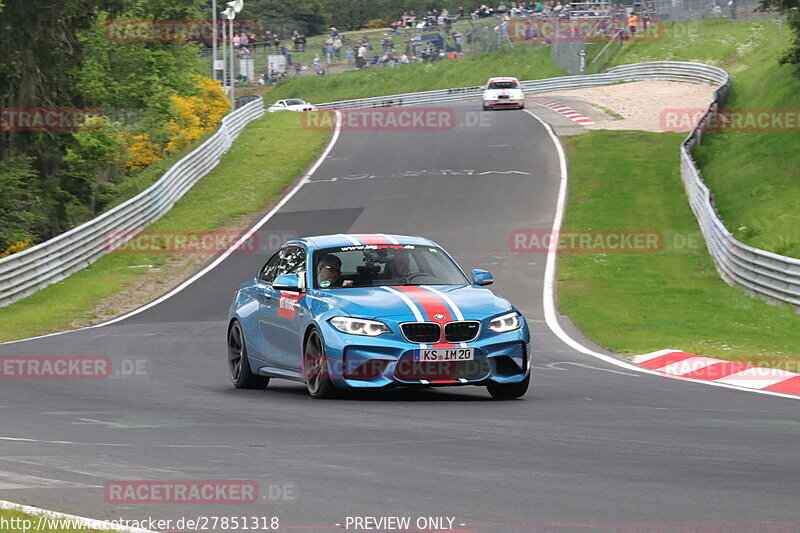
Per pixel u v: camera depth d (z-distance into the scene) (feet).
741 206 317.42
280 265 115.44
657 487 61.62
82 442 78.13
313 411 93.25
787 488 61.26
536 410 93.61
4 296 234.99
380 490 61.31
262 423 86.53
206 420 88.69
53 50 379.35
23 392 111.75
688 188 325.62
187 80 577.84
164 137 512.22
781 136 364.79
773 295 199.93
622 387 112.68
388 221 318.24
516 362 100.07
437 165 404.77
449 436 79.36
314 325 101.30
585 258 259.19
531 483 62.90
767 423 86.12
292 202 356.38
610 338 164.45
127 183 430.61
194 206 354.74
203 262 279.90
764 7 410.11
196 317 205.26
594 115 518.78
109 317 218.59
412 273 108.06
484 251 271.90
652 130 465.88
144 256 287.48
